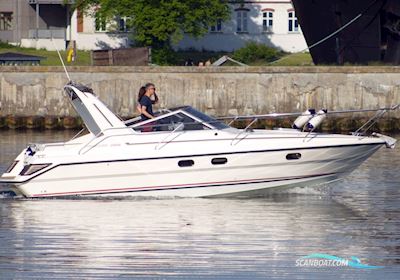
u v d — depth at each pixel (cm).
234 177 5519
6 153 8069
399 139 9450
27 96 10794
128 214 5272
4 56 12700
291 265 4388
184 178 5503
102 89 10688
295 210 5397
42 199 5553
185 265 4372
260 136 5538
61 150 5531
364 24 11300
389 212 5394
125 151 5481
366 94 10525
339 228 5025
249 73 10544
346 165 5641
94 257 4494
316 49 11569
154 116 5612
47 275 4253
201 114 5581
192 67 10569
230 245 4700
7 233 4909
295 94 10538
